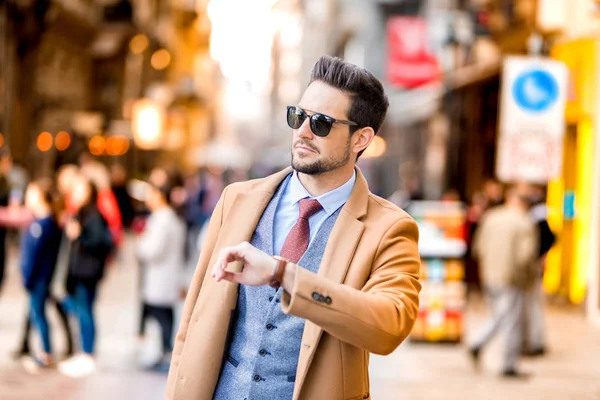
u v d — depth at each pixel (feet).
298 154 8.82
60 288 43.37
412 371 29.99
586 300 42.78
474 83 69.97
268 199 9.34
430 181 98.84
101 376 27.12
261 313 8.76
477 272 52.70
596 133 43.83
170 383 9.20
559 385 28.25
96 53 101.86
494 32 65.10
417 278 8.74
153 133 93.91
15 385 25.50
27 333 29.07
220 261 7.85
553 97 31.58
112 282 50.03
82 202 28.91
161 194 28.91
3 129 69.67
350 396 8.48
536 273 30.48
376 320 7.85
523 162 31.40
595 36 45.11
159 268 28.43
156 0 143.43
